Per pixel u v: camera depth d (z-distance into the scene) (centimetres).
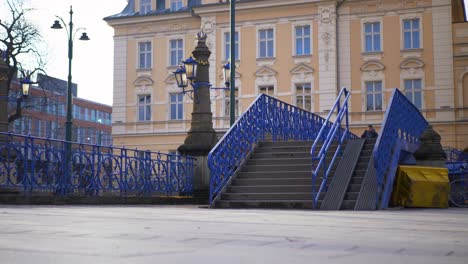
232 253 468
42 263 395
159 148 4597
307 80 4238
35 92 7350
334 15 4184
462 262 433
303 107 4256
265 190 1388
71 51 2803
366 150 1503
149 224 734
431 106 4000
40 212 943
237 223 774
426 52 4028
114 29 4772
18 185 1338
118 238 563
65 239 544
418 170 1450
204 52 1778
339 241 566
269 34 4366
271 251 484
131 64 4716
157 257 438
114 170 1580
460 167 1691
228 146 1456
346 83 4172
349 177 1358
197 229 674
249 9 4378
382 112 4091
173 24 4619
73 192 1471
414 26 4078
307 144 1631
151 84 4656
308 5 4247
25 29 4191
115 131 4719
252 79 4375
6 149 1342
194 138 1773
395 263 425
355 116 4138
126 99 4712
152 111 4641
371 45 4153
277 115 1828
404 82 4075
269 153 1580
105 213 954
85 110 9706
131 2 4850
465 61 3953
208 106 1784
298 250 493
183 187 1720
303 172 1428
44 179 1398
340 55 4197
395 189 1431
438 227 752
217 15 4459
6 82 1823
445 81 3975
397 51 4084
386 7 4119
